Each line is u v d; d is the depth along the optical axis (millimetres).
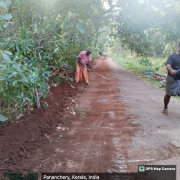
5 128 3521
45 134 3680
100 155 3064
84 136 3691
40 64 5055
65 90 6727
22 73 3215
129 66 16938
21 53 4918
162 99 6383
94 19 11508
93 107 5410
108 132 3863
